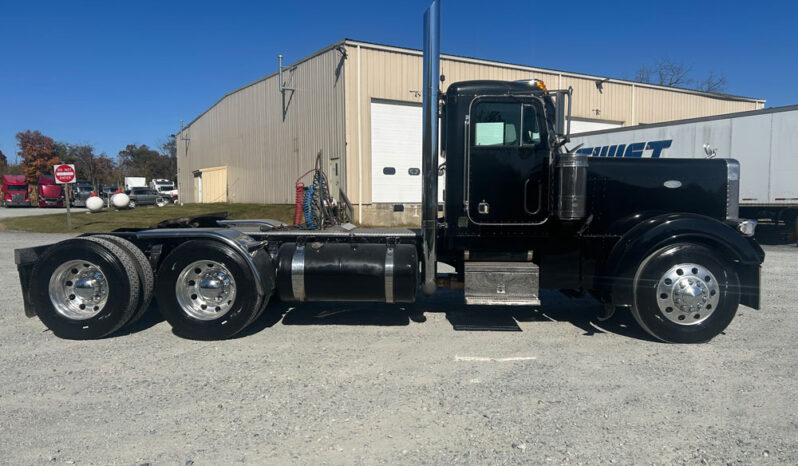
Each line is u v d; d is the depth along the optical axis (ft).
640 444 10.27
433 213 17.67
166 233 17.49
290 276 17.95
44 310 16.98
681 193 18.35
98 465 9.48
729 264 16.83
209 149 109.09
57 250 16.87
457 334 17.95
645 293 16.63
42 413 11.62
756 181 45.68
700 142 48.96
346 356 15.56
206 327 16.96
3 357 15.42
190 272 17.29
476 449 10.09
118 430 10.83
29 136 210.59
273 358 15.38
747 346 16.62
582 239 18.25
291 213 65.46
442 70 63.31
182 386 13.20
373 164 60.90
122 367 14.57
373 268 17.79
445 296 24.20
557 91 18.08
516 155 17.93
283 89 71.26
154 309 21.40
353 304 22.54
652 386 13.24
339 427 11.00
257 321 19.70
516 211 18.07
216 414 11.60
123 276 16.87
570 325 19.19
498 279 17.52
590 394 12.74
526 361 15.15
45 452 9.93
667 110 83.30
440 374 14.08
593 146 58.85
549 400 12.38
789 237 46.65
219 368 14.53
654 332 16.80
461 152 18.08
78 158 225.35
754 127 45.37
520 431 10.82
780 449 10.07
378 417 11.48
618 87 78.07
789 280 28.81
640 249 16.67
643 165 18.35
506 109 17.93
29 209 122.11
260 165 84.23
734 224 18.37
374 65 59.93
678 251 16.47
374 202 61.11
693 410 11.81
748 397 12.54
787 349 16.29
